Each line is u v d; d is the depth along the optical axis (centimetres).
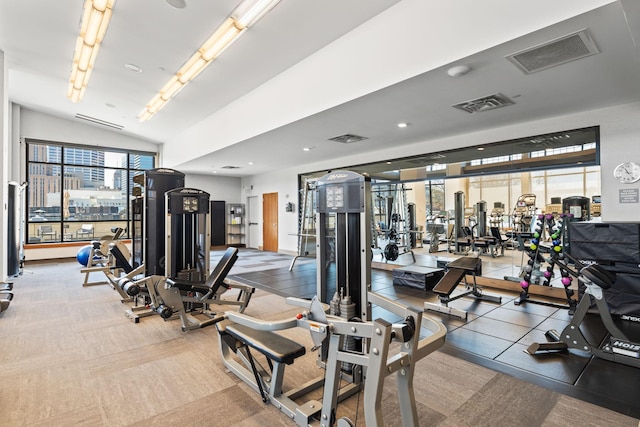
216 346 313
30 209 834
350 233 263
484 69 303
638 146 383
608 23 232
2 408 213
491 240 561
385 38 347
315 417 196
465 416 204
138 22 410
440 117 450
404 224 691
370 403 140
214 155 757
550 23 235
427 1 308
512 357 284
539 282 488
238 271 709
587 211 440
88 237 916
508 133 495
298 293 518
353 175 254
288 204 974
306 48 431
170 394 231
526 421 199
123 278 414
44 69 589
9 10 423
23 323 376
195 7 375
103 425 197
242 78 532
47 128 841
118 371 263
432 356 287
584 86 341
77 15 425
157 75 555
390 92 361
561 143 451
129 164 985
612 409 210
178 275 417
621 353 271
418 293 505
